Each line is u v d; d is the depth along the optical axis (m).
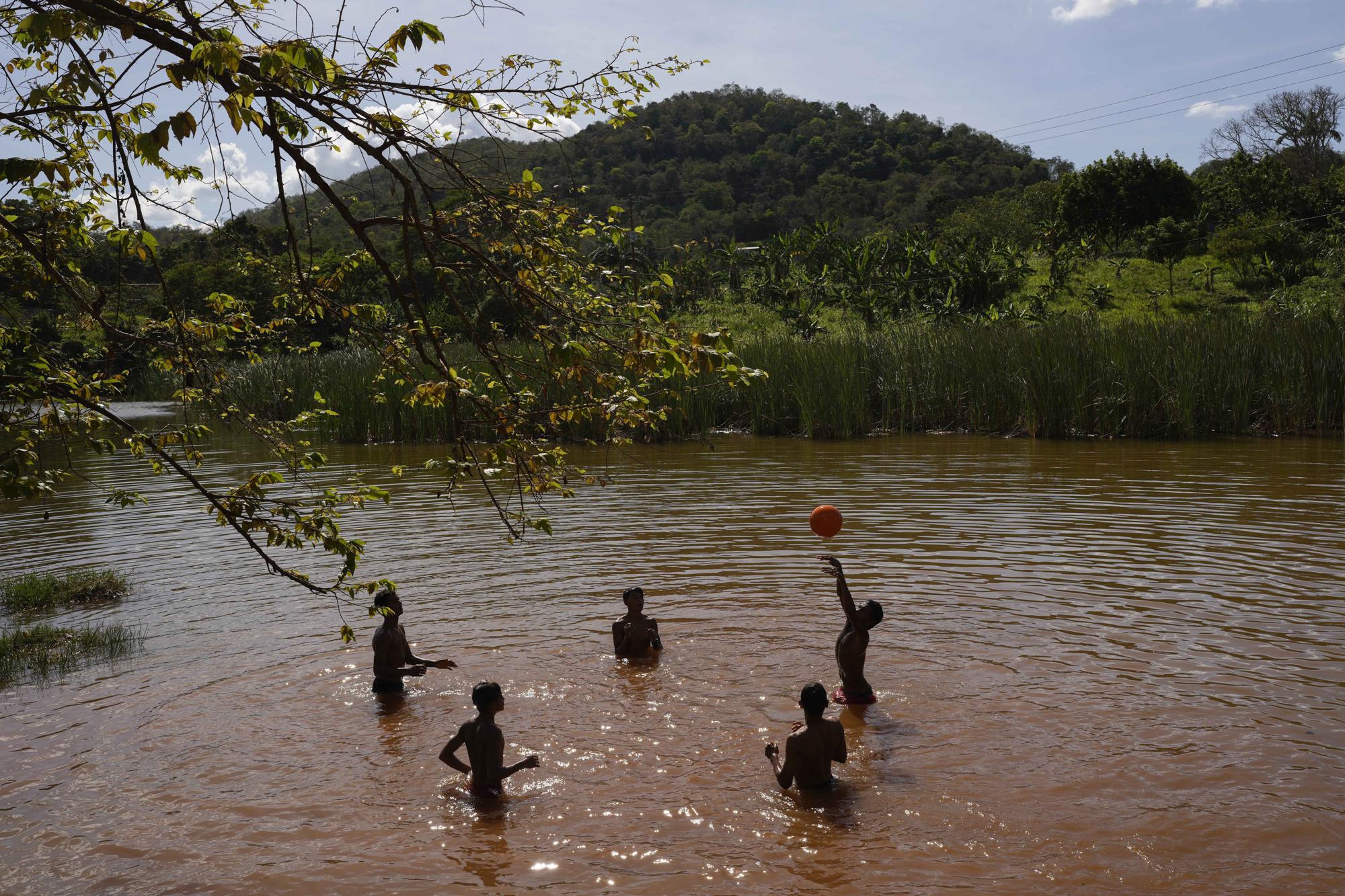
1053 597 10.39
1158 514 14.76
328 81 4.12
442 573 12.08
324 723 7.59
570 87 4.66
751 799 6.23
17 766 6.87
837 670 8.44
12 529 15.73
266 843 5.81
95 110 4.42
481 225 4.72
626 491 18.34
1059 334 28.27
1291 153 80.88
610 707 7.75
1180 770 6.40
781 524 14.57
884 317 49.41
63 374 5.20
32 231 5.17
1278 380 25.67
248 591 11.48
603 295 4.76
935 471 20.19
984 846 5.57
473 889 5.28
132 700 8.07
